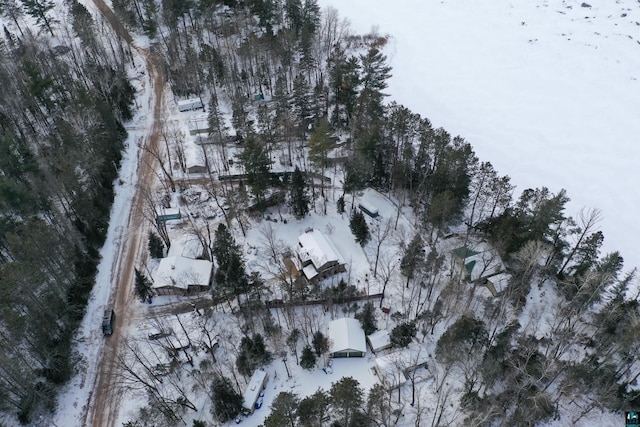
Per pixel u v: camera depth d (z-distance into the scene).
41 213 71.25
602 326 60.84
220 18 128.50
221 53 116.81
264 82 112.00
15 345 52.06
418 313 64.00
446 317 63.12
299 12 119.88
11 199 62.03
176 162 90.88
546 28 135.88
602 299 64.44
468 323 54.03
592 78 116.25
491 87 115.44
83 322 62.72
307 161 90.56
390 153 84.69
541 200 67.62
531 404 50.50
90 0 138.38
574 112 106.88
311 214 79.44
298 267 69.69
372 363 58.41
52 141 80.50
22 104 89.12
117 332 61.88
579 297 63.38
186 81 105.38
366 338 60.44
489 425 50.91
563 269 71.19
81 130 80.94
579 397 55.41
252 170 73.44
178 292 66.69
